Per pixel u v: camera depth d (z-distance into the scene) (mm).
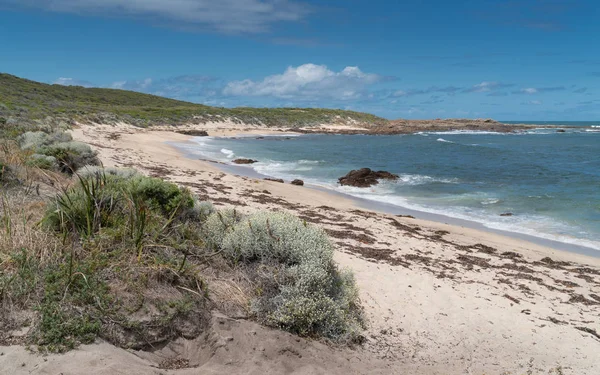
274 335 4441
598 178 22047
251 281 5223
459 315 6172
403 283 7074
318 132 65938
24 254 4109
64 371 3197
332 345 4742
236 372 3850
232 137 51562
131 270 4402
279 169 24141
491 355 5250
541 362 5211
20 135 14875
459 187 19359
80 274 4109
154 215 6039
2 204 5668
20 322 3533
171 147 32031
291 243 5613
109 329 3771
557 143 49125
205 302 4527
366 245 9297
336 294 5492
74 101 63344
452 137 61531
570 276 8648
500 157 32688
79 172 9406
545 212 14656
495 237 11562
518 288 7629
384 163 28250
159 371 3535
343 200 15875
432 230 11625
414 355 4992
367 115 96062
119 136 34531
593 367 5199
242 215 6891
